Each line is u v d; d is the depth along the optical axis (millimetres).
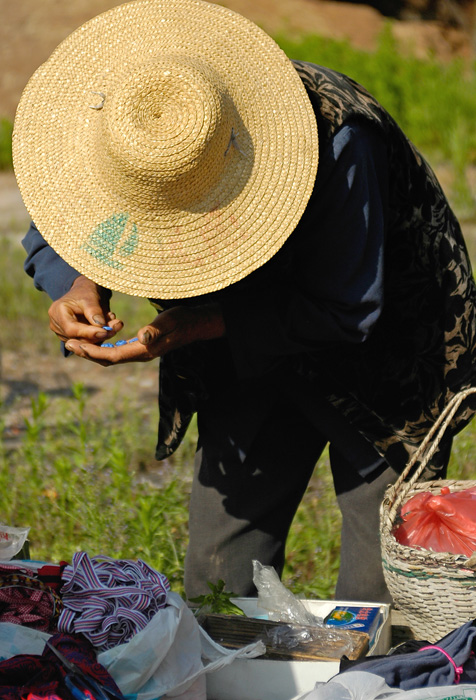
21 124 3105
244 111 3016
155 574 2955
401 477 3338
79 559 2891
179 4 3105
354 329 3244
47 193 3072
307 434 3881
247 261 3004
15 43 25297
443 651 2727
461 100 17469
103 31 3105
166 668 2760
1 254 12578
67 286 3621
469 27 27203
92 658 2617
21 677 2555
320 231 3172
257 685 2971
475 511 3258
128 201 2977
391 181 3363
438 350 3594
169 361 3814
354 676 2594
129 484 5789
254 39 3059
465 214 12984
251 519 3900
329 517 5492
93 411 8445
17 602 2816
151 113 2857
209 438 3881
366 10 28156
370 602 3555
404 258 3484
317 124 3137
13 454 7047
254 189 3002
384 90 18750
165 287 3010
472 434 6316
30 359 10102
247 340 3324
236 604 3492
